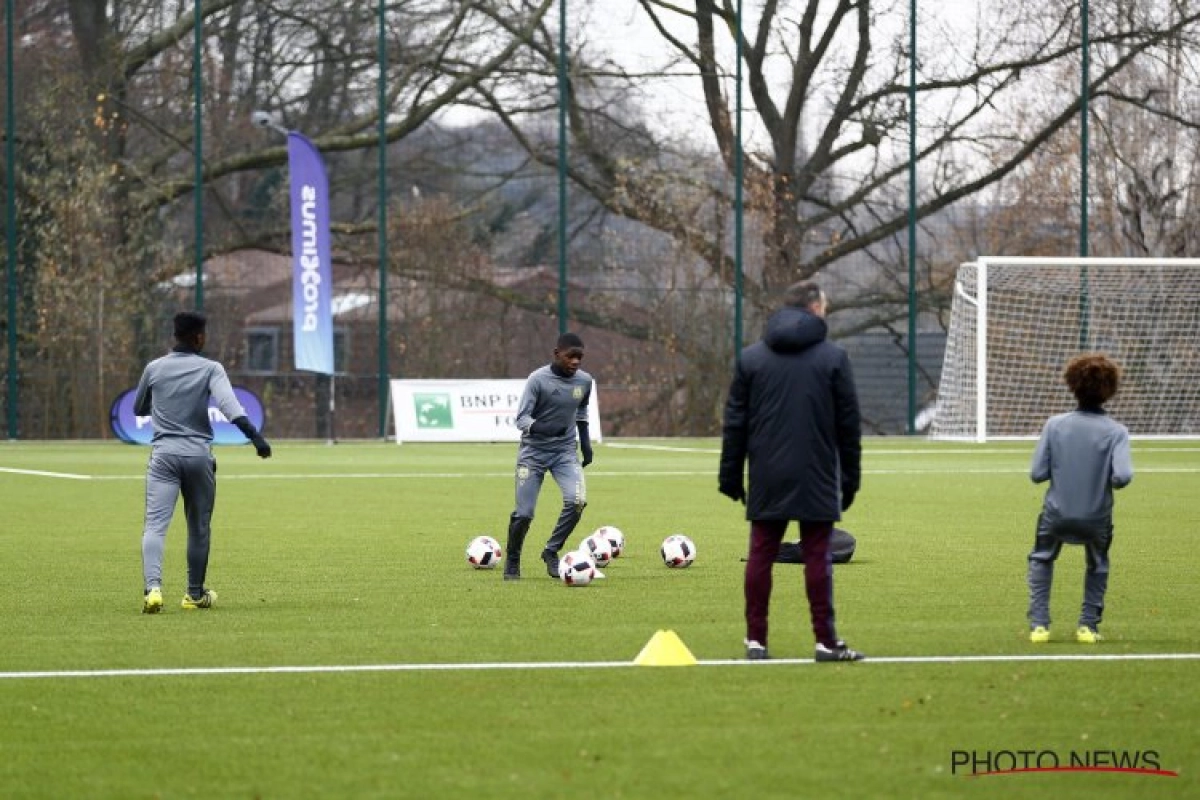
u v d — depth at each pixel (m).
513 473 58.66
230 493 49.53
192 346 25.30
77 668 19.98
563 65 82.69
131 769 14.96
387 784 14.34
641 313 89.75
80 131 87.31
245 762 15.17
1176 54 92.56
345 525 39.38
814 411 19.66
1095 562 21.48
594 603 25.83
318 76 94.12
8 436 81.88
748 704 17.56
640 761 15.09
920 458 68.12
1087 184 84.50
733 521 40.16
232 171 92.50
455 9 93.00
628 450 75.25
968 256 93.31
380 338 82.31
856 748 15.57
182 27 90.88
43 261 84.31
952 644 21.52
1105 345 85.38
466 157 96.62
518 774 14.64
